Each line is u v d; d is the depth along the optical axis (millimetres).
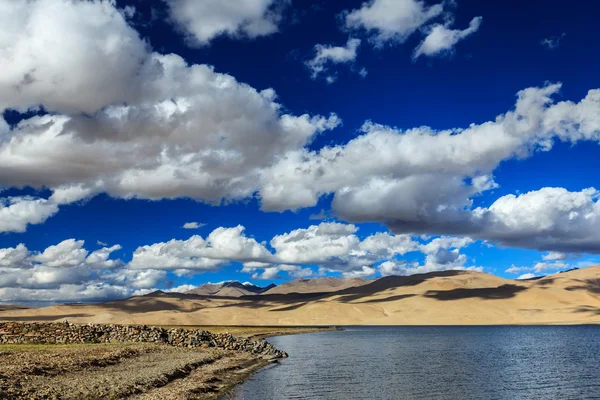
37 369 32469
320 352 84062
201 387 36125
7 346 50812
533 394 40906
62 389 28062
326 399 36875
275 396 37031
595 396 40188
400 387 43281
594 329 187625
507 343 108938
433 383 45906
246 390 39094
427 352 84000
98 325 63094
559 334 151000
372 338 133625
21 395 25203
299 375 49938
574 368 59250
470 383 46188
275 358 68250
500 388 43594
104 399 27859
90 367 37312
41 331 58969
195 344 65625
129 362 43094
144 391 31625
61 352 43281
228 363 54000
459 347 96375
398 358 72000
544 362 66438
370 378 48625
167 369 40562
